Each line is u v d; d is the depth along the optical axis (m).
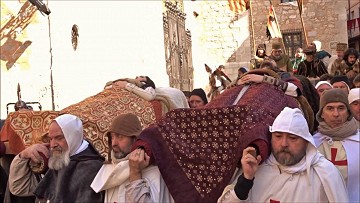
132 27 10.14
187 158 3.59
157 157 3.56
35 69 10.17
